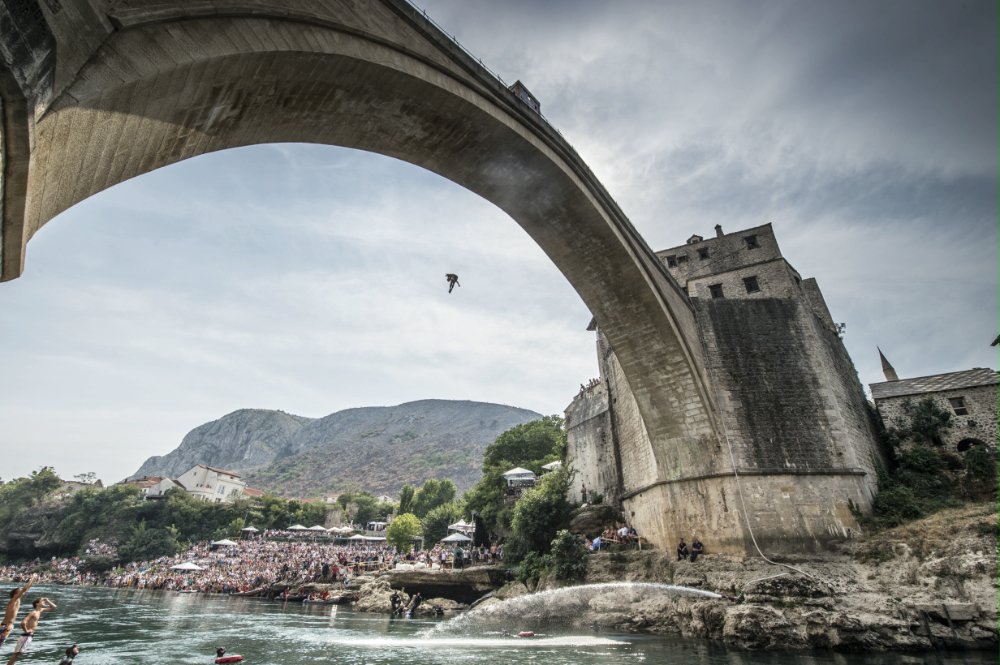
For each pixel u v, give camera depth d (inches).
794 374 1000.9
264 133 521.7
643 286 938.7
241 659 600.7
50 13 231.3
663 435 1023.0
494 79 690.2
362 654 639.1
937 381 1277.1
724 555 874.1
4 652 620.7
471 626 943.7
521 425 2235.5
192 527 3346.5
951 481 1055.0
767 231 1238.9
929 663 533.0
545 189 831.1
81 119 284.0
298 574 1800.0
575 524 1225.4
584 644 704.4
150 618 1045.8
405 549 2556.6
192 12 335.9
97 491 3555.6
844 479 907.4
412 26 588.7
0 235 239.3
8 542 3267.7
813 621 660.7
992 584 639.8
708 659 577.9
